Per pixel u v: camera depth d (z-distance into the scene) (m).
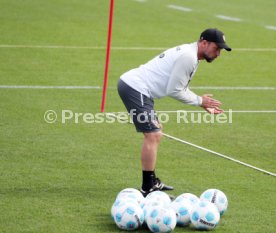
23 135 34.12
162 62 25.97
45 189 26.78
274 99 44.22
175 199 24.09
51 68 50.00
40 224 23.23
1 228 22.78
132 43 60.09
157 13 75.06
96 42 59.62
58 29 63.62
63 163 30.11
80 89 44.62
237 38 64.44
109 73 49.56
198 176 29.06
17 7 72.75
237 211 25.05
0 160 30.20
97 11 73.75
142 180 27.50
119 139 34.19
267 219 24.30
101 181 27.97
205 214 22.84
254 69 52.78
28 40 58.72
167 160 31.16
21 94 42.47
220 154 32.38
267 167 30.72
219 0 87.00
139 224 22.78
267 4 85.50
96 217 24.05
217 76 50.09
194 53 25.53
